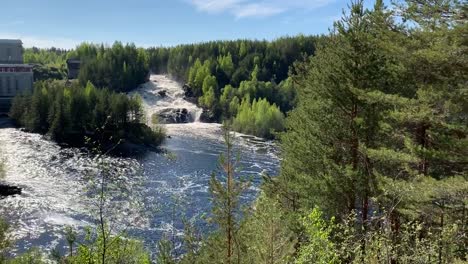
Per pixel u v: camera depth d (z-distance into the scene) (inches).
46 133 2751.0
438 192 426.6
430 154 448.8
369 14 517.3
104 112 2625.5
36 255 639.8
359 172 516.4
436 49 442.6
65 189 1504.7
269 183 663.1
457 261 351.9
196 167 2038.6
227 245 322.7
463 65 444.1
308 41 5182.1
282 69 5049.2
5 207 1273.4
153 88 4832.7
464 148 438.6
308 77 652.1
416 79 506.6
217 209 323.3
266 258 304.8
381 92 489.1
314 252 321.1
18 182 1577.3
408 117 465.1
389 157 477.1
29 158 2012.8
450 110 455.5
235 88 4480.8
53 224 1146.0
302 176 586.6
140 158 2191.2
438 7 442.6
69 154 2176.4
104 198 328.8
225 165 327.3
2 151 2118.6
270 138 3309.5
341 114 574.9
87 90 3161.9
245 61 5007.4
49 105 2847.0
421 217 502.6
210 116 4141.2
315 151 584.1
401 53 464.4
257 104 3639.3
